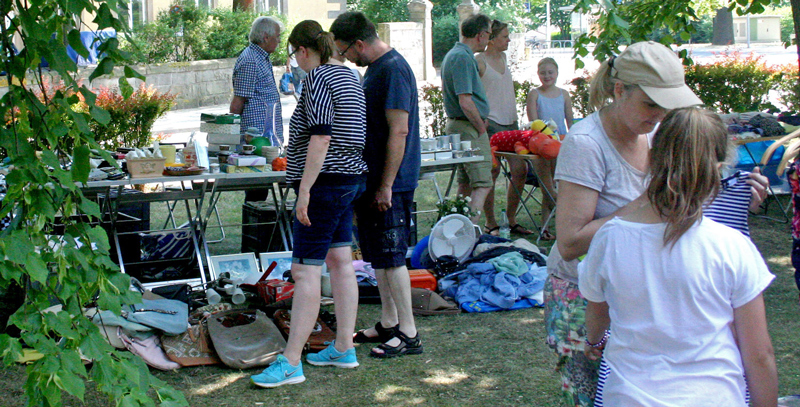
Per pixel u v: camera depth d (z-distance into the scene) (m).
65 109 2.79
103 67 2.70
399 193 4.00
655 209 1.79
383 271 4.23
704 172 1.74
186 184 8.37
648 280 1.77
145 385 2.91
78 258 2.76
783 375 3.78
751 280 1.75
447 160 5.88
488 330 4.55
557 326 2.47
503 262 5.14
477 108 6.14
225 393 3.70
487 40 6.22
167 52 18.05
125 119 8.60
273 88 6.63
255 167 5.38
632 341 1.80
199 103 18.25
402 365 4.02
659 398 1.75
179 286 4.88
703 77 10.64
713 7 13.85
